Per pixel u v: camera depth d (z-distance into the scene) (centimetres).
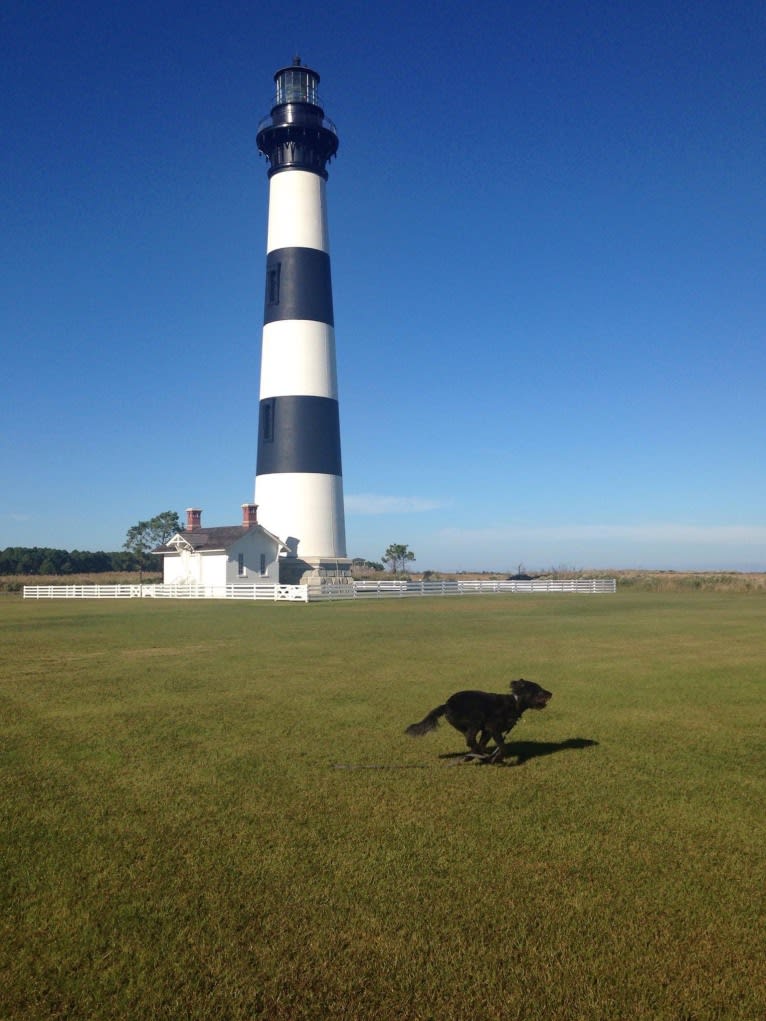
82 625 2981
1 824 760
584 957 517
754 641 2330
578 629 2742
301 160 5434
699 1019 457
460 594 5825
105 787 877
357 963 511
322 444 5381
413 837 718
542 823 754
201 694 1445
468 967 506
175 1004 471
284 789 865
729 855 678
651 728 1163
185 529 5819
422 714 1262
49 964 513
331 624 2991
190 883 625
